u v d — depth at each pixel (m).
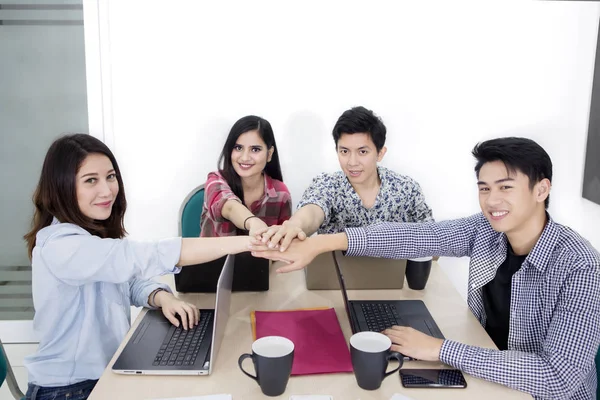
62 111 2.56
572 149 2.46
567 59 2.39
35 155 2.60
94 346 1.48
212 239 1.47
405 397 1.13
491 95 2.48
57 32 2.48
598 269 1.25
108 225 1.58
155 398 1.13
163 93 2.49
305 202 1.95
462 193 2.60
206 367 1.23
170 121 2.52
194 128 2.53
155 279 1.79
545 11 2.36
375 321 1.47
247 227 1.75
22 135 2.58
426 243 1.60
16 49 2.50
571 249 1.31
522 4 2.37
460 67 2.46
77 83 2.53
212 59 2.46
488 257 1.54
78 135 1.44
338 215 2.09
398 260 1.66
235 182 2.14
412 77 2.47
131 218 2.63
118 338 1.52
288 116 2.52
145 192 2.60
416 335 1.30
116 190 1.51
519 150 1.29
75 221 1.44
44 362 1.45
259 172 2.14
